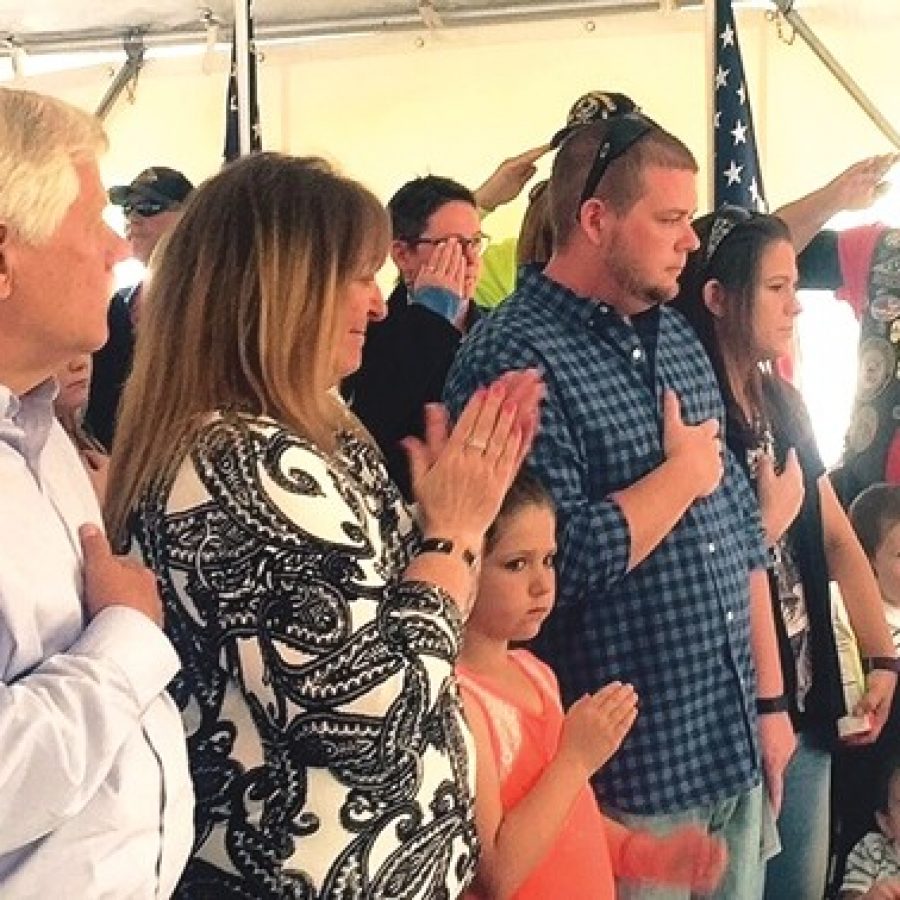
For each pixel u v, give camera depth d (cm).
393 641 135
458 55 235
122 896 118
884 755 238
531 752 182
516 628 185
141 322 146
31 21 247
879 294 232
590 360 201
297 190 142
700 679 207
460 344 208
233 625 133
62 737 111
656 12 231
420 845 137
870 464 234
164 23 242
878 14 232
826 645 234
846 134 234
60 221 119
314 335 142
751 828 215
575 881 185
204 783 136
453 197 213
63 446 131
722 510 212
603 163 201
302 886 134
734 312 223
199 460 135
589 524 193
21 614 115
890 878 237
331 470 138
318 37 238
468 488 146
